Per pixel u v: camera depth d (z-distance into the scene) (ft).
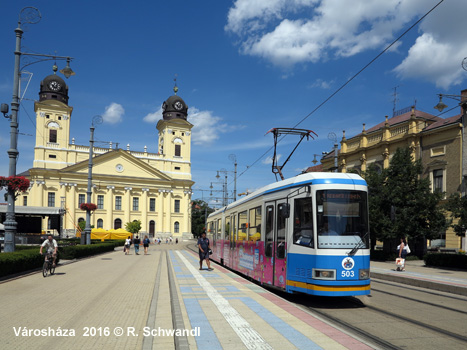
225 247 72.59
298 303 38.42
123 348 21.88
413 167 95.04
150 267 74.13
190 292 39.63
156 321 27.78
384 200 95.40
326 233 35.73
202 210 346.95
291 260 38.29
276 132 63.16
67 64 78.13
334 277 34.71
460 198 73.20
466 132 101.19
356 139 140.67
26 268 59.88
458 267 73.82
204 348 20.59
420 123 116.88
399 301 39.68
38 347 21.94
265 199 46.75
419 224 92.99
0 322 27.86
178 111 287.89
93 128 118.32
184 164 284.41
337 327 25.00
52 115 245.65
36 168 236.22
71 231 240.73
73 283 49.62
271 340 22.04
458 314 33.04
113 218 257.14
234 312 29.48
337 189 36.83
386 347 23.04
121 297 38.75
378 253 98.94
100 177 253.44
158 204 271.28
